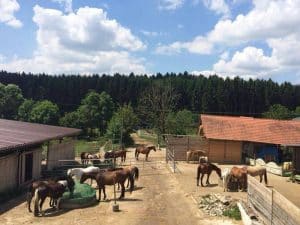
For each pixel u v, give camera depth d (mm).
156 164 37094
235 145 39688
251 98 104688
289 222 13070
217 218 18812
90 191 21922
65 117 79562
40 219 18266
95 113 78812
